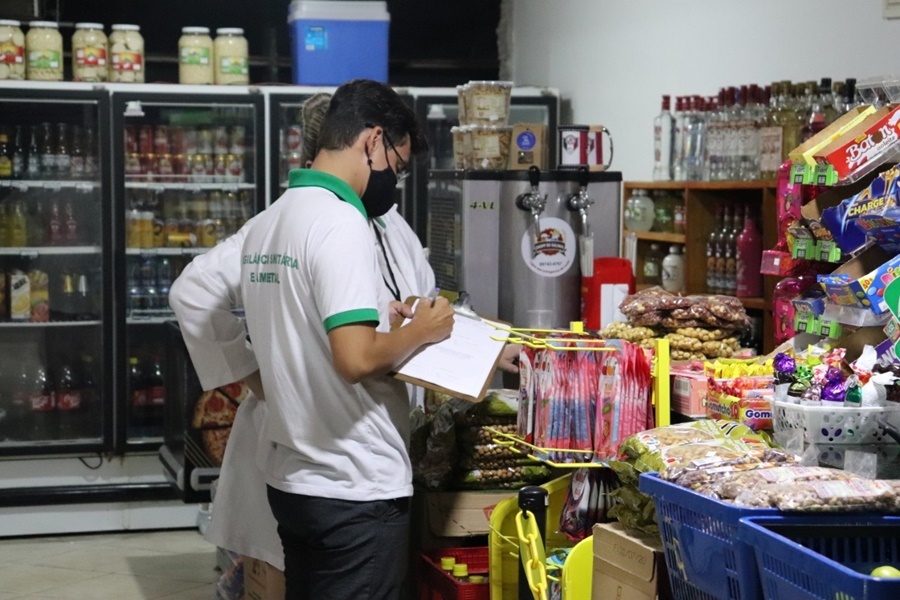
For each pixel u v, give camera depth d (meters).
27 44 5.63
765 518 1.81
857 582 1.51
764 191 3.66
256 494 3.18
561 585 2.66
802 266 2.69
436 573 3.16
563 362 2.74
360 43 5.88
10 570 4.95
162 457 5.16
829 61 3.89
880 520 1.83
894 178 2.25
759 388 2.41
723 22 4.50
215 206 5.91
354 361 2.38
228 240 3.08
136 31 5.64
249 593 3.55
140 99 5.53
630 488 2.46
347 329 2.38
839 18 3.83
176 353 4.96
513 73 6.76
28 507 5.51
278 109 5.66
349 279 2.39
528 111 6.21
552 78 6.18
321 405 2.51
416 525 3.31
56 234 5.76
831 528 1.80
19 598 4.54
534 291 3.77
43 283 5.72
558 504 3.08
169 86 5.55
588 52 5.70
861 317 2.30
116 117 5.52
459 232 3.83
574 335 2.92
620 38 5.34
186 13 6.45
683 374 2.62
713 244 4.07
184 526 5.68
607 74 5.49
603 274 3.64
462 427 3.23
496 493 3.24
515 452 3.09
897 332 2.21
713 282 4.07
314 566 2.59
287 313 2.51
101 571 4.94
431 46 6.82
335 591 2.55
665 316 2.92
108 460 5.67
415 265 3.25
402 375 2.51
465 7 6.82
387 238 3.09
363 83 2.61
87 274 5.91
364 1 5.95
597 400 2.70
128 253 5.71
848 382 2.08
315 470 2.54
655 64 5.02
